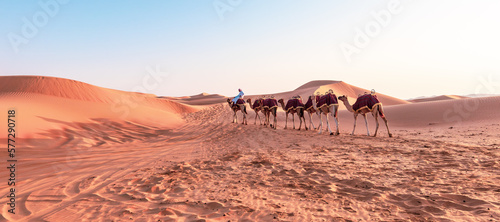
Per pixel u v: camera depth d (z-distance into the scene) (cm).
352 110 1769
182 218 480
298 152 1153
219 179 757
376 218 455
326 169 807
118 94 5438
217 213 500
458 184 612
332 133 1752
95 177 809
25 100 2795
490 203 489
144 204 561
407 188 604
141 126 2428
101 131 1955
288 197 584
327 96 1772
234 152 1214
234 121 2905
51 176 828
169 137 1981
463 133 1678
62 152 1270
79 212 518
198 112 4681
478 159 862
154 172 862
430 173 718
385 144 1255
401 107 3369
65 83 4403
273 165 905
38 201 589
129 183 736
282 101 2381
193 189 667
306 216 474
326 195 586
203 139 1794
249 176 778
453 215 454
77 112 2567
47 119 1919
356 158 970
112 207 545
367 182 654
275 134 1861
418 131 1983
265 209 514
